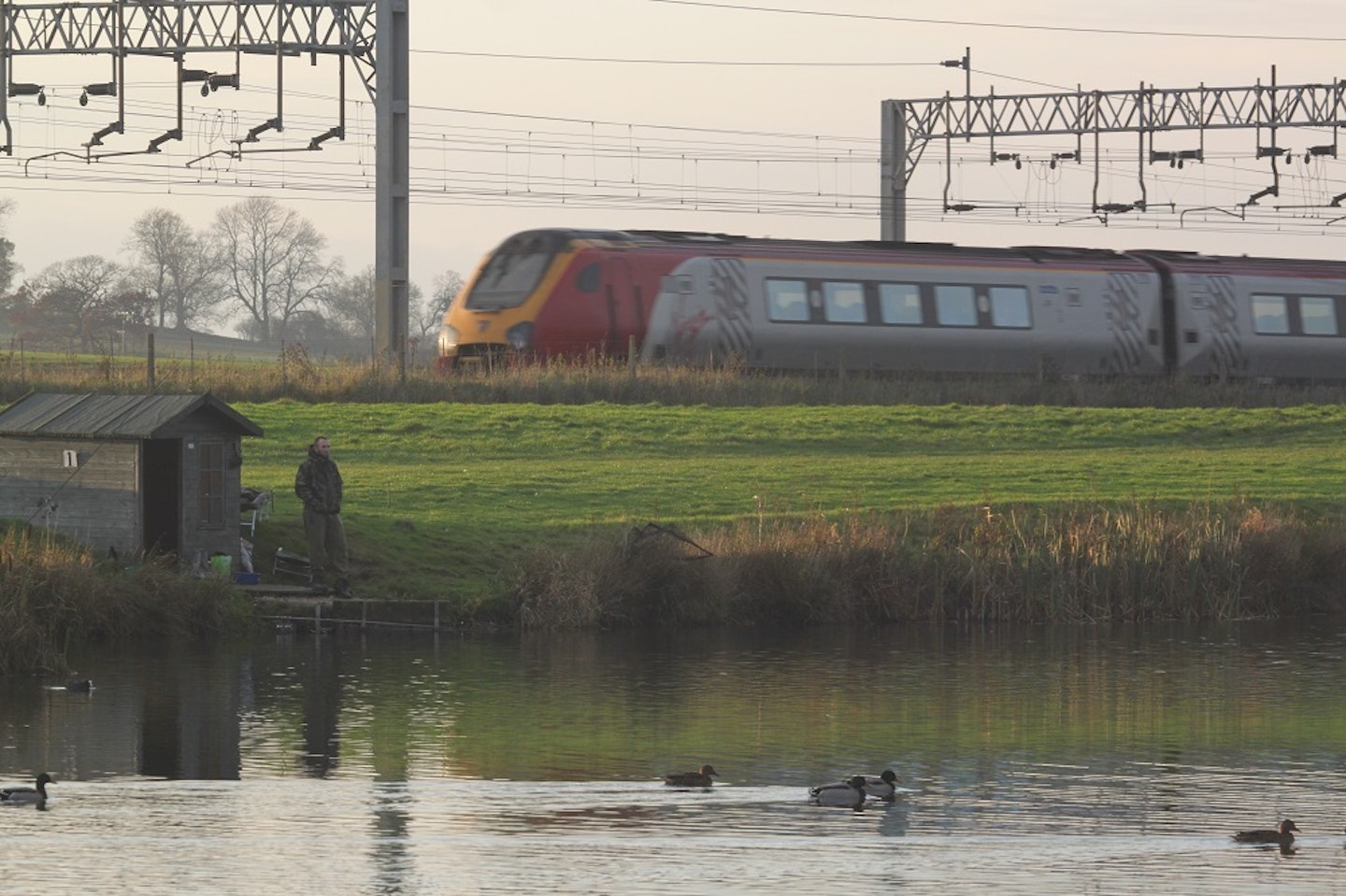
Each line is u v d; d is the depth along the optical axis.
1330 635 134.00
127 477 125.44
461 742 93.31
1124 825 80.19
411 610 125.75
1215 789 86.75
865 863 73.81
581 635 126.62
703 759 90.94
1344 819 81.75
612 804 82.25
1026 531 147.00
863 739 96.25
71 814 79.12
